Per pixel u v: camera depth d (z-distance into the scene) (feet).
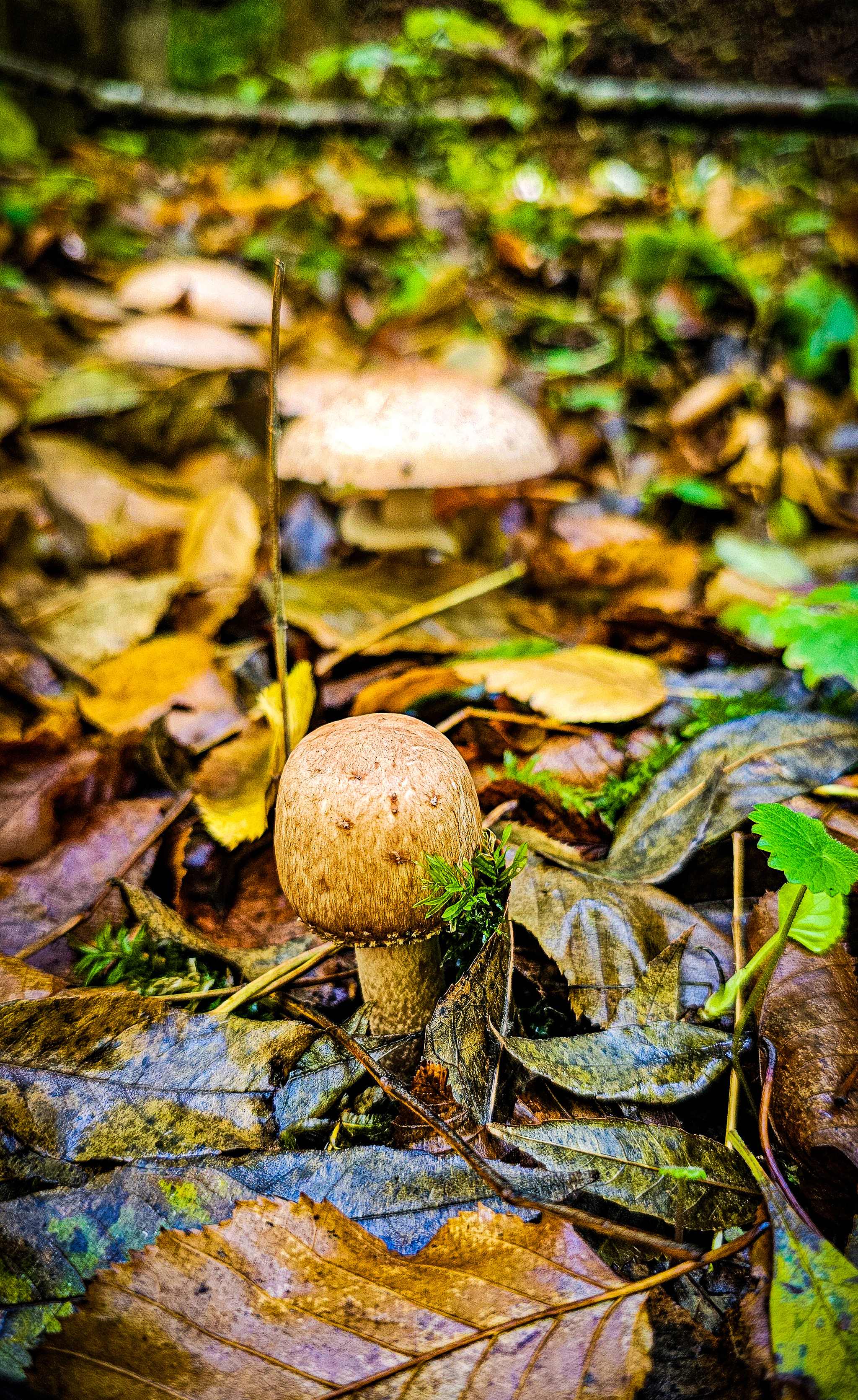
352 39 3.56
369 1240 0.54
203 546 1.15
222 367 1.49
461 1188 0.57
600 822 0.84
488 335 1.87
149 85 3.17
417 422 1.04
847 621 0.86
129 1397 0.48
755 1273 0.52
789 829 0.60
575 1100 0.63
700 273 1.92
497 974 0.64
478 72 2.55
